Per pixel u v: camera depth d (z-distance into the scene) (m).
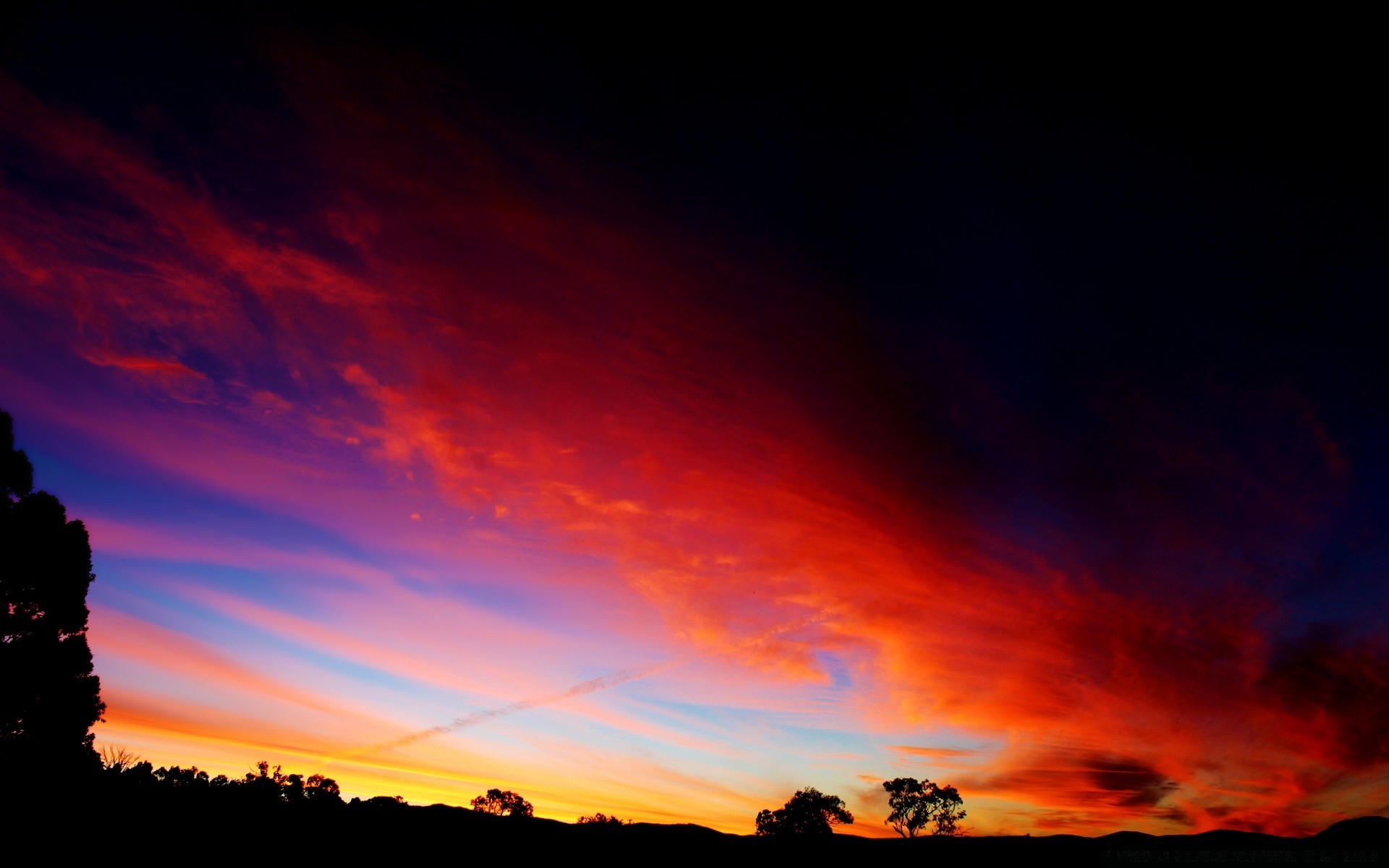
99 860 16.55
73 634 25.09
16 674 22.45
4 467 23.70
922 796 57.88
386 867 21.66
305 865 20.25
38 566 23.72
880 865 40.22
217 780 25.19
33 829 16.95
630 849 34.00
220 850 19.31
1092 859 43.47
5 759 20.11
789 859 37.84
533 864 27.11
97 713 24.69
